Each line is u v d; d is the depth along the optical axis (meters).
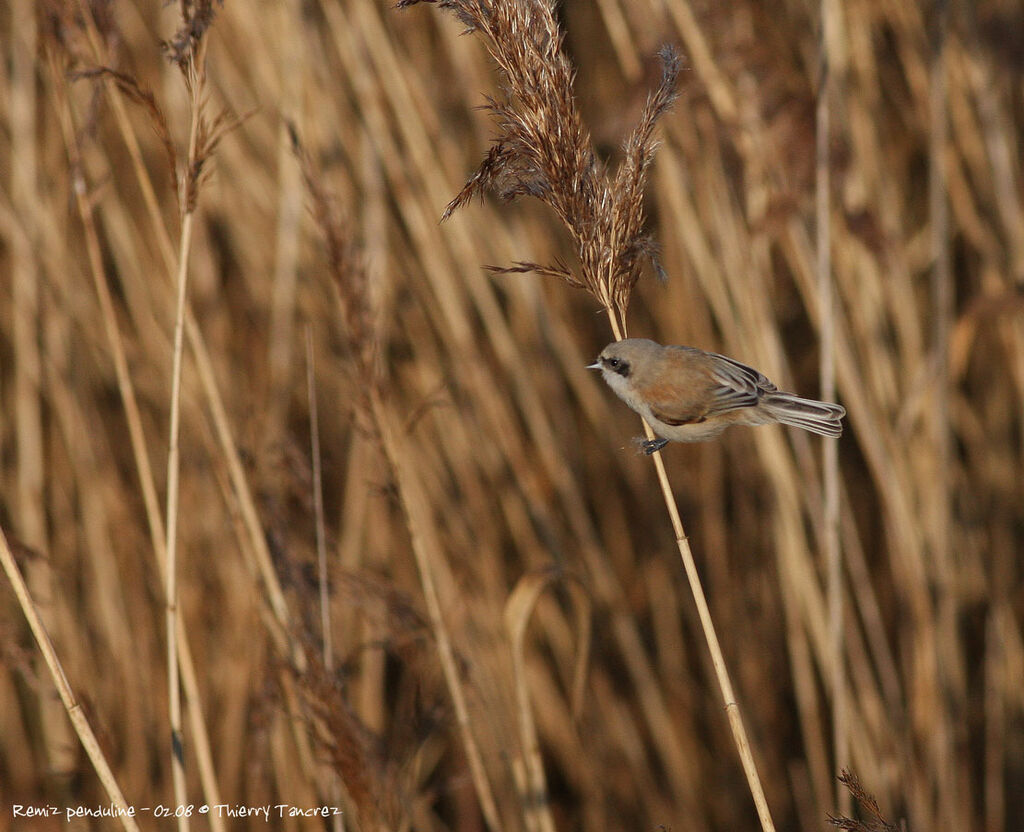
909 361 9.04
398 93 8.74
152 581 9.21
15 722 9.10
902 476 8.65
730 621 9.90
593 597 9.53
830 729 9.41
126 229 8.97
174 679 5.56
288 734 7.88
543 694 9.57
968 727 9.85
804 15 9.39
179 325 5.43
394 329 9.52
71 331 9.38
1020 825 9.30
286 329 8.95
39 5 6.01
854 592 9.94
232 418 8.82
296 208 8.81
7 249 9.79
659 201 9.43
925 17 9.49
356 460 8.88
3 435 9.55
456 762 9.30
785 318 10.52
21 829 8.41
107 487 9.16
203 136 5.14
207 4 4.92
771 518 9.62
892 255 8.98
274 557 7.24
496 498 9.73
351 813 6.73
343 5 8.80
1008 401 9.93
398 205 9.55
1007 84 9.55
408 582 9.25
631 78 8.48
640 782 9.55
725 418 6.16
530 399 9.34
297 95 8.54
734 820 9.48
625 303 5.26
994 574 9.76
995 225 9.48
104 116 8.89
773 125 8.18
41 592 8.84
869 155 8.96
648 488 10.14
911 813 8.38
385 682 9.75
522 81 5.01
